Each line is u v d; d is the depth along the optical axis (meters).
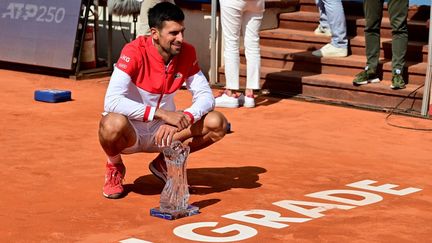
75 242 6.80
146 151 8.02
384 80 13.71
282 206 7.91
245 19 12.93
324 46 14.58
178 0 15.70
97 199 8.02
